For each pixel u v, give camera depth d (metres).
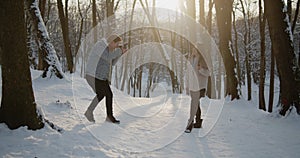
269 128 6.77
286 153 4.96
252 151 5.04
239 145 5.37
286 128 6.78
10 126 4.76
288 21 7.82
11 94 4.82
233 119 7.71
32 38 19.17
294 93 7.67
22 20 4.75
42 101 7.54
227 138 5.82
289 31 7.79
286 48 7.76
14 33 4.71
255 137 5.93
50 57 11.18
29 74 4.97
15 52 4.76
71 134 4.94
